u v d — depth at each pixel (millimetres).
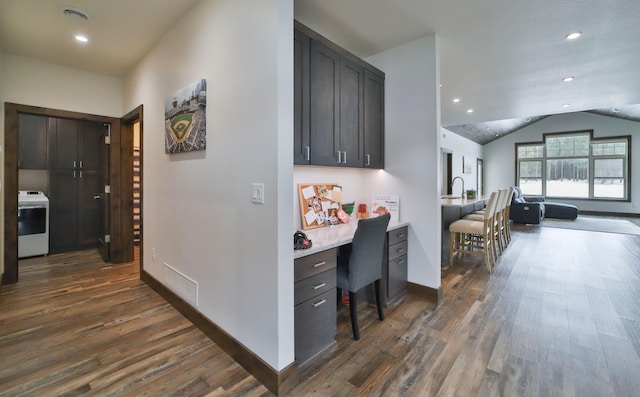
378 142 2967
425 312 2584
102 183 4305
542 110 5656
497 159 11383
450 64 3383
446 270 3801
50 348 2033
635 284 3252
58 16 2436
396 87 2979
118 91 3863
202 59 2211
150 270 3152
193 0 2229
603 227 7055
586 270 3770
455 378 1729
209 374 1782
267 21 1650
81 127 4766
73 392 1623
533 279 3441
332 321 2033
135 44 2924
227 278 2010
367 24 2539
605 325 2330
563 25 2559
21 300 2797
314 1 2209
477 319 2451
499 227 4523
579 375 1740
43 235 4379
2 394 1603
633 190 8953
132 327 2322
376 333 2238
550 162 10336
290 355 1689
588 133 9617
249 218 1805
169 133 2623
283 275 1645
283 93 1629
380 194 3139
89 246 4863
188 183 2438
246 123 1809
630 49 3010
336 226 2736
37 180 4586
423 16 2416
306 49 2131
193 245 2385
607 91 4391
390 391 1629
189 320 2432
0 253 3168
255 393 1632
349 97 2561
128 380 1721
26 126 4336
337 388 1660
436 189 2756
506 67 3461
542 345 2059
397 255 2781
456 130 8539
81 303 2744
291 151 1686
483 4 2242
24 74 3230
